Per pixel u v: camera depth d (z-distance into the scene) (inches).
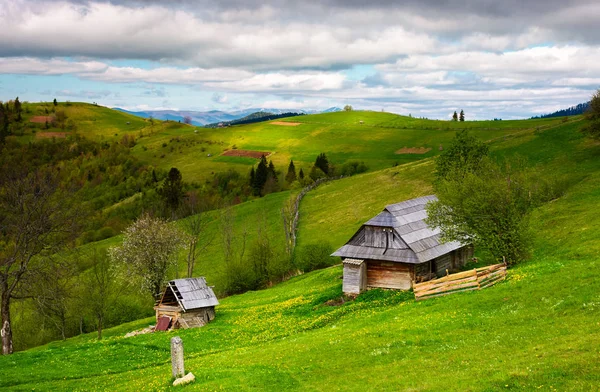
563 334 1042.7
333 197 5482.3
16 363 1660.9
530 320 1206.3
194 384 1098.1
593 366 822.5
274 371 1154.0
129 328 2679.6
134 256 3051.2
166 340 1932.8
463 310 1441.9
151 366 1569.9
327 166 7568.9
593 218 2463.1
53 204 2336.4
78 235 2416.3
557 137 4687.5
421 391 890.7
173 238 3161.9
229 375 1139.9
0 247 3051.2
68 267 2314.2
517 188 2118.6
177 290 2415.1
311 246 3661.4
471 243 2159.2
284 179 7647.6
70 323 3107.8
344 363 1169.4
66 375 1503.4
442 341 1210.0
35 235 2214.6
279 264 3627.0
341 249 2379.4
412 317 1498.5
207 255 4532.5
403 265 2222.0
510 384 831.7
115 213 7445.9
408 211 2458.2
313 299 2390.5
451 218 2165.4
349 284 2272.4
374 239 2326.5
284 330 1914.4
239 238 4768.7
